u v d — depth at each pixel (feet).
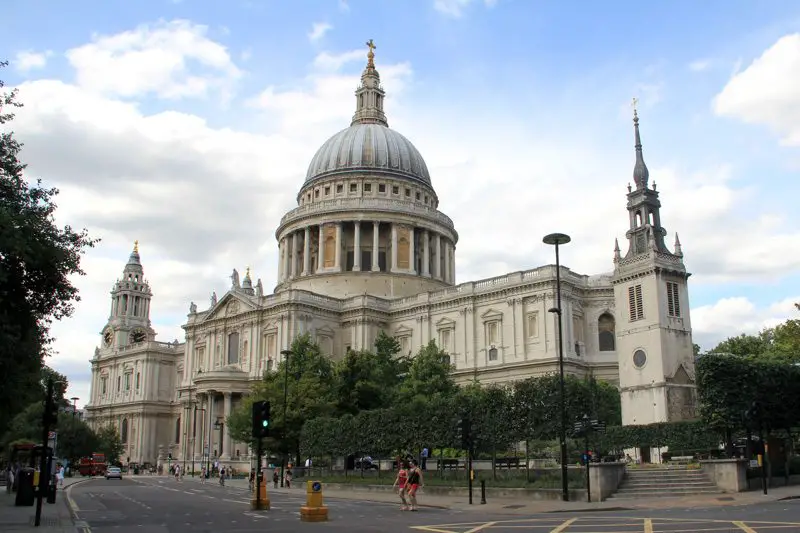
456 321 373.40
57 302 133.69
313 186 489.26
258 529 105.09
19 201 126.52
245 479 329.31
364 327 397.39
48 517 128.77
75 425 447.83
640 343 257.75
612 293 345.51
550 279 336.08
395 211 452.35
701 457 195.93
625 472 171.83
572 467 173.99
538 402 187.42
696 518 107.65
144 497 193.47
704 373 193.98
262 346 398.01
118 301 596.70
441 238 479.82
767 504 134.00
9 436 378.94
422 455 226.99
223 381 380.78
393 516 127.34
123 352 556.51
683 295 264.11
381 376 300.40
